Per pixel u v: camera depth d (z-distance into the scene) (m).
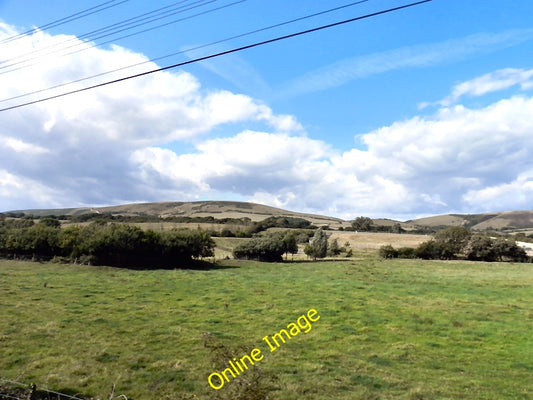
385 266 51.78
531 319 21.03
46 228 49.88
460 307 23.83
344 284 32.84
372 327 19.38
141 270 43.41
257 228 101.88
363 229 124.25
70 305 23.08
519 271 46.19
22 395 10.86
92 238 45.62
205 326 19.17
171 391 12.06
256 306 23.61
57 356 14.76
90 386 12.34
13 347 15.52
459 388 12.58
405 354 15.72
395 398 11.82
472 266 52.81
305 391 12.23
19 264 43.81
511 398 11.89
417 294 28.39
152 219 116.50
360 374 13.67
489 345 16.83
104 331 18.03
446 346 16.67
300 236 92.81
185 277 36.81
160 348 15.95
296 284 32.75
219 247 73.25
